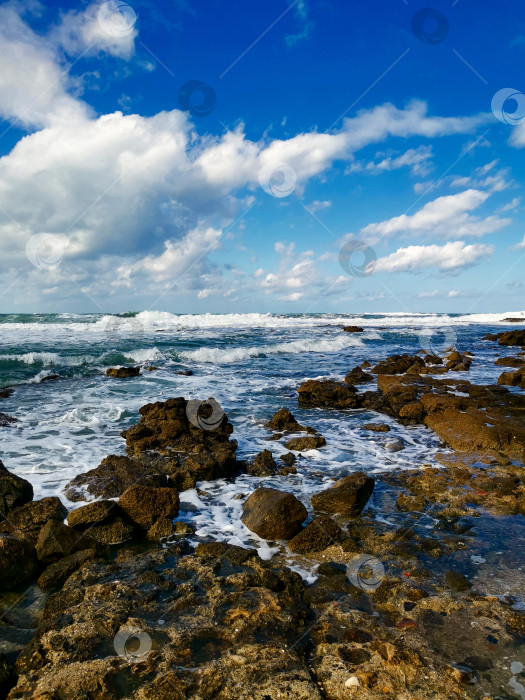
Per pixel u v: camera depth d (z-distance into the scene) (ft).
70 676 10.64
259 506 18.99
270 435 32.60
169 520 18.56
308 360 73.77
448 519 19.48
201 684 10.37
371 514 20.01
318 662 11.21
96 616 12.71
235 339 98.73
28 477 23.34
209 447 27.68
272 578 14.53
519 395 39.11
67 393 45.91
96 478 22.38
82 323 124.06
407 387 44.98
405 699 10.02
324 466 26.43
